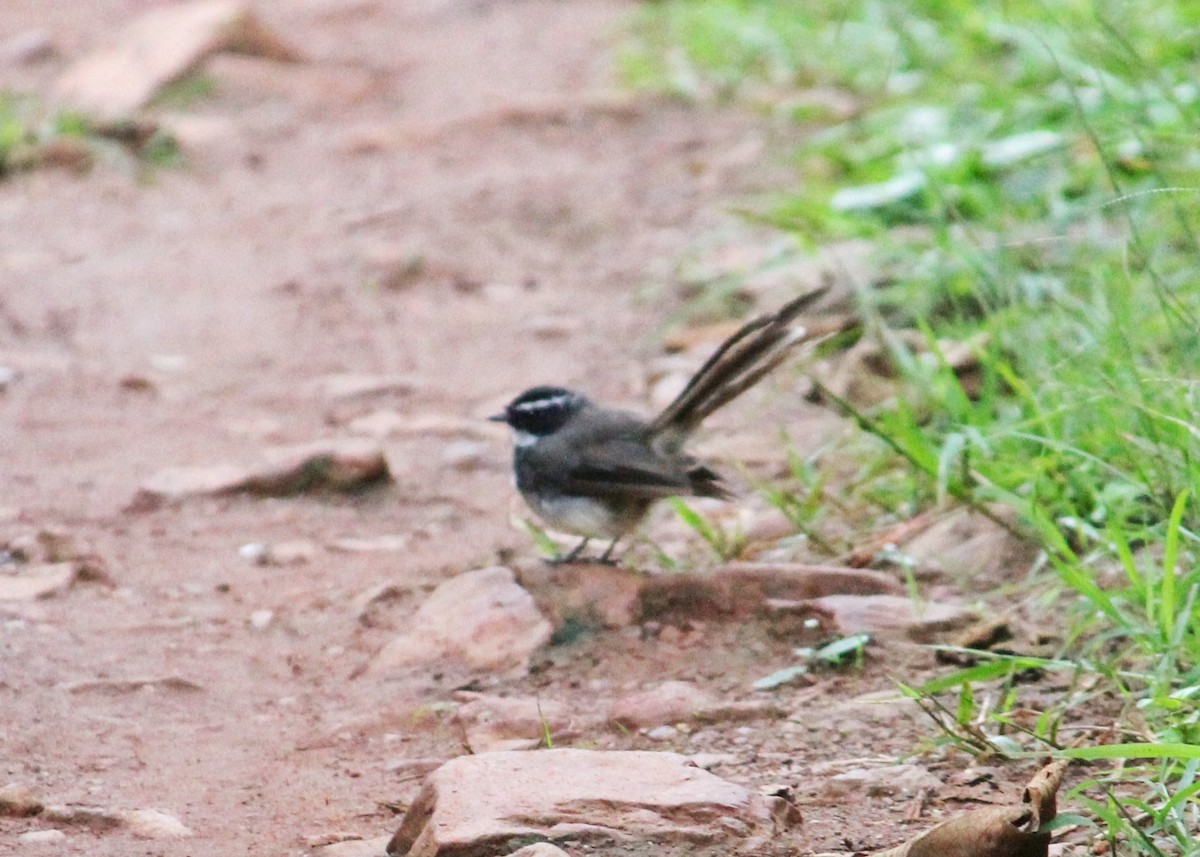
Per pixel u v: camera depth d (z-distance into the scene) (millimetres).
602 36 27281
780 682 8820
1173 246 13180
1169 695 7855
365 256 17578
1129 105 13500
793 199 17109
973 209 15727
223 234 18797
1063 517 9930
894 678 8617
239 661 9602
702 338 15008
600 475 9898
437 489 12508
